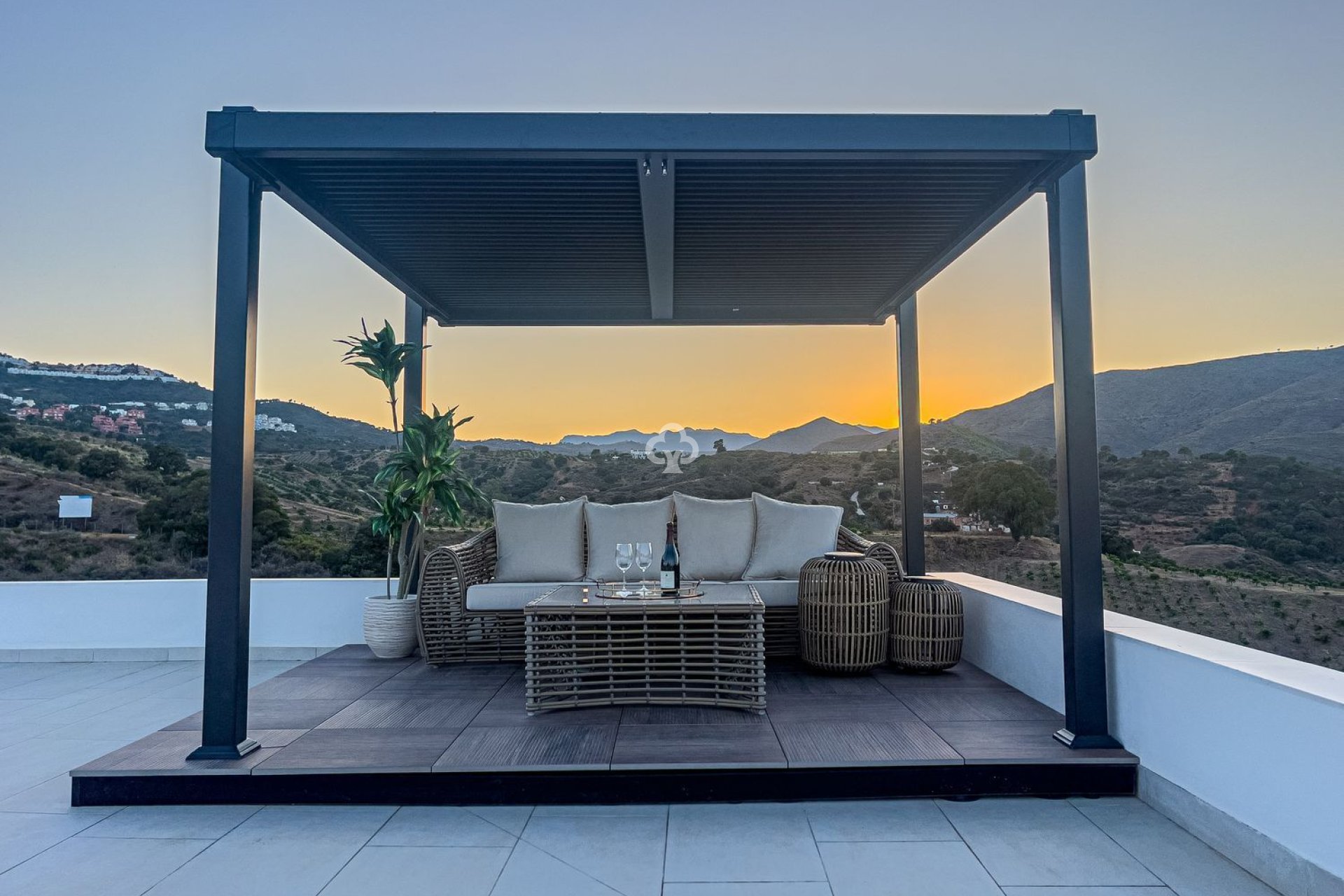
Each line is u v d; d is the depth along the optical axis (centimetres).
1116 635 307
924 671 440
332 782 292
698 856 247
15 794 306
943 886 227
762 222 404
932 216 396
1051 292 324
